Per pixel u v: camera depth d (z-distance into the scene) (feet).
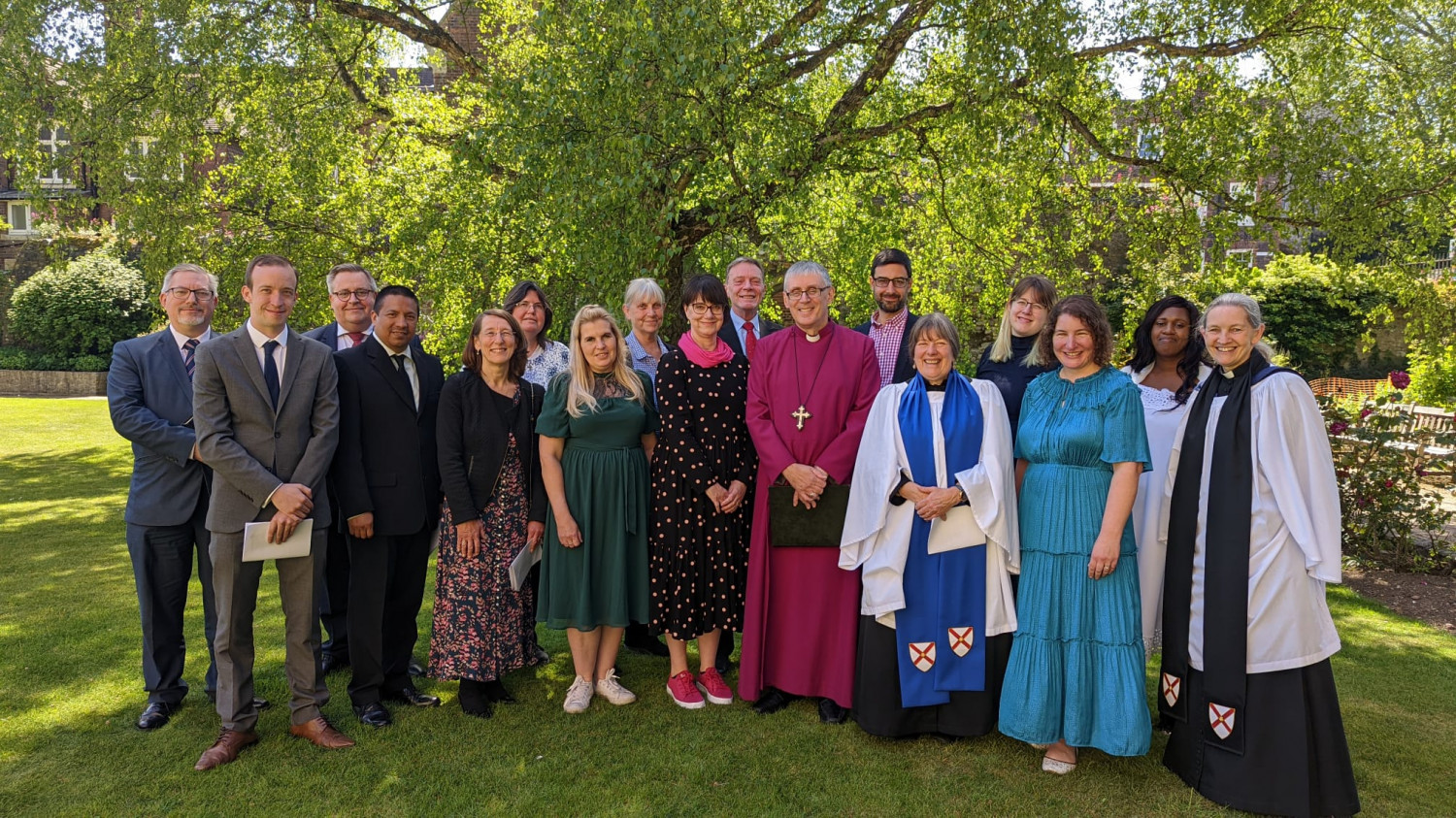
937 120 26.03
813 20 23.34
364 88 31.58
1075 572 9.30
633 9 18.29
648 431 11.59
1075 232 31.99
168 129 27.20
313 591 10.02
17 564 18.42
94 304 71.10
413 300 11.01
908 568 10.06
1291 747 8.51
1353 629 14.84
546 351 13.66
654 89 18.90
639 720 10.89
